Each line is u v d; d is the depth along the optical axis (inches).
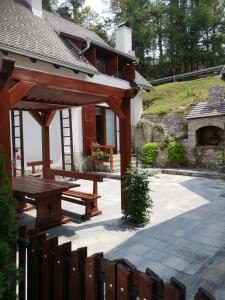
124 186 234.8
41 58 183.5
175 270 144.9
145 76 1152.2
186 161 517.0
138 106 615.2
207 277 137.5
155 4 1181.1
